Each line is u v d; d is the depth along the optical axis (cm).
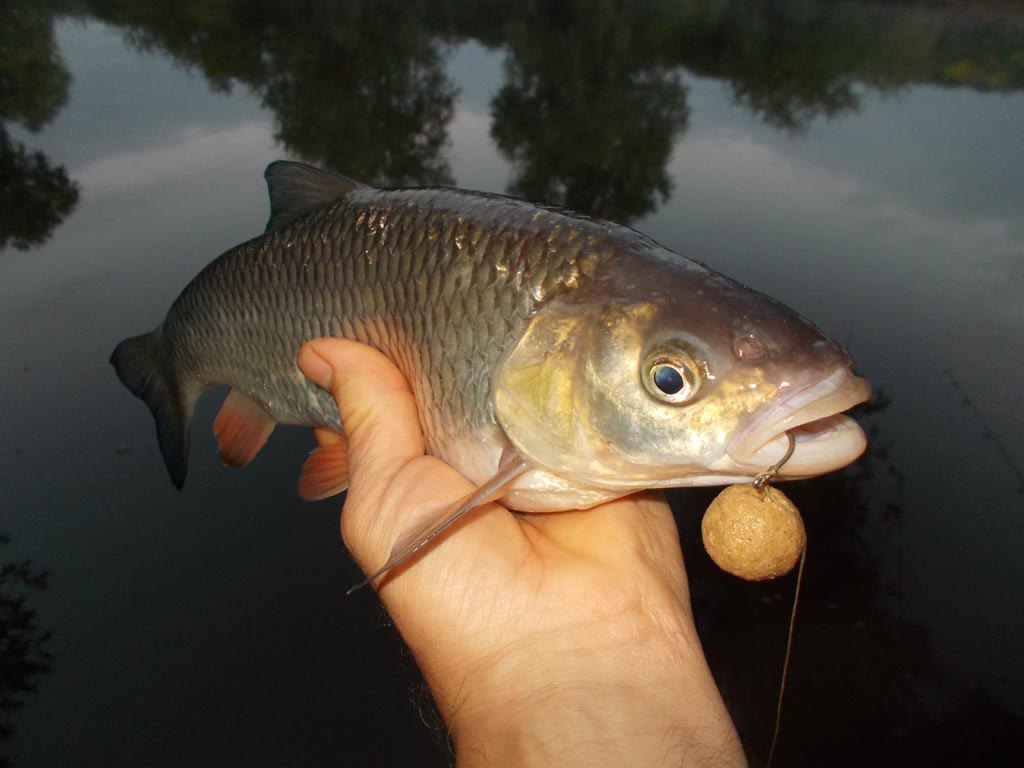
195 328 28
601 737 14
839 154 98
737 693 36
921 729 34
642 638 16
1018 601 37
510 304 20
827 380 17
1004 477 44
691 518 43
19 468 43
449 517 16
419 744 32
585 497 20
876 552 40
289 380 25
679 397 18
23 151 84
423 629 16
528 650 15
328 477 24
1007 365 51
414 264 21
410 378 22
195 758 32
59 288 57
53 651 35
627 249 20
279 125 100
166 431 31
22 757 31
